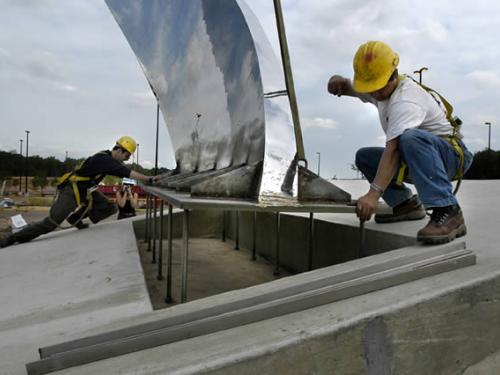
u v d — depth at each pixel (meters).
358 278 1.74
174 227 5.64
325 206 2.30
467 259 1.94
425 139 2.30
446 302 1.65
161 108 5.11
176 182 3.39
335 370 1.43
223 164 3.46
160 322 1.51
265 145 2.65
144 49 4.77
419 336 1.59
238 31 3.03
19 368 1.59
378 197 2.32
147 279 3.28
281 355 1.34
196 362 1.26
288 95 2.67
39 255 4.04
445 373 1.66
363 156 3.13
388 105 2.55
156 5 4.28
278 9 2.62
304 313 1.58
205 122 3.88
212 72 3.55
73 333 1.85
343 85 3.16
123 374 1.23
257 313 1.55
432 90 2.64
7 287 2.98
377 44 2.46
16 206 26.56
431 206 2.24
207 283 3.17
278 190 2.59
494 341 1.78
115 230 4.96
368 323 1.49
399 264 1.86
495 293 1.79
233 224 5.27
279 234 3.72
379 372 1.51
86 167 5.12
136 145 5.82
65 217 5.07
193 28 3.74
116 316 2.01
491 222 2.90
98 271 3.02
